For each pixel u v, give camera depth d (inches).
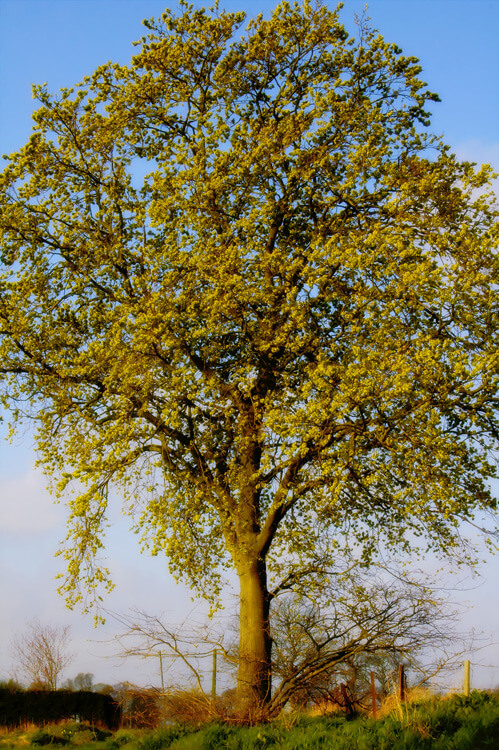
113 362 708.0
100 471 707.4
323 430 631.8
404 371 601.3
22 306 762.8
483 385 612.7
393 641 592.7
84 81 804.6
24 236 788.0
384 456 681.0
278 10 788.6
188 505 722.2
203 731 580.4
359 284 691.4
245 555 718.5
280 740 532.7
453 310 639.1
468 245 635.5
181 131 821.2
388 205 700.7
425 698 565.9
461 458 674.8
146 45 812.6
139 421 736.3
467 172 700.7
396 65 767.1
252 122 784.9
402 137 759.1
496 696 549.0
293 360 734.5
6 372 781.9
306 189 760.3
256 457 759.1
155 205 734.5
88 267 797.2
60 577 717.9
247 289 685.9
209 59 810.8
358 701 629.0
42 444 775.1
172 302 696.4
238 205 775.1
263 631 705.0
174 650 636.1
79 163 809.5
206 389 679.1
